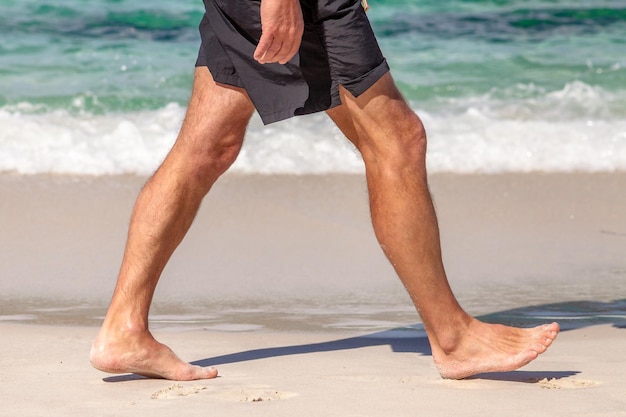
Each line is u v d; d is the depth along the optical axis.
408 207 4.14
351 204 9.52
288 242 8.06
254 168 10.70
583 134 12.05
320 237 8.24
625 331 5.45
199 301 6.42
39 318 5.95
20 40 16.62
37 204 9.16
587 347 5.00
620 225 8.91
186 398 3.99
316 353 4.95
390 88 4.12
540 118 12.89
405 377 4.34
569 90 14.30
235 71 4.22
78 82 14.19
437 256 4.21
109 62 15.46
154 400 3.96
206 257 7.59
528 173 10.98
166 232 4.41
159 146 11.43
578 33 18.36
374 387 4.13
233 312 6.12
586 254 7.88
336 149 11.31
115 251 7.85
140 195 4.46
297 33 3.90
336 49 4.00
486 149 11.59
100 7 19.16
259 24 4.05
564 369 4.48
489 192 10.12
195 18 18.77
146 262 4.40
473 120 12.55
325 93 4.07
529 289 6.77
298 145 11.34
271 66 4.11
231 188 9.86
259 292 6.68
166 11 19.09
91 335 5.43
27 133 11.58
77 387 4.23
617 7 20.05
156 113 12.70
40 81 14.19
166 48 16.59
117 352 4.34
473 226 8.79
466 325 4.29
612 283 6.95
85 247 7.94
